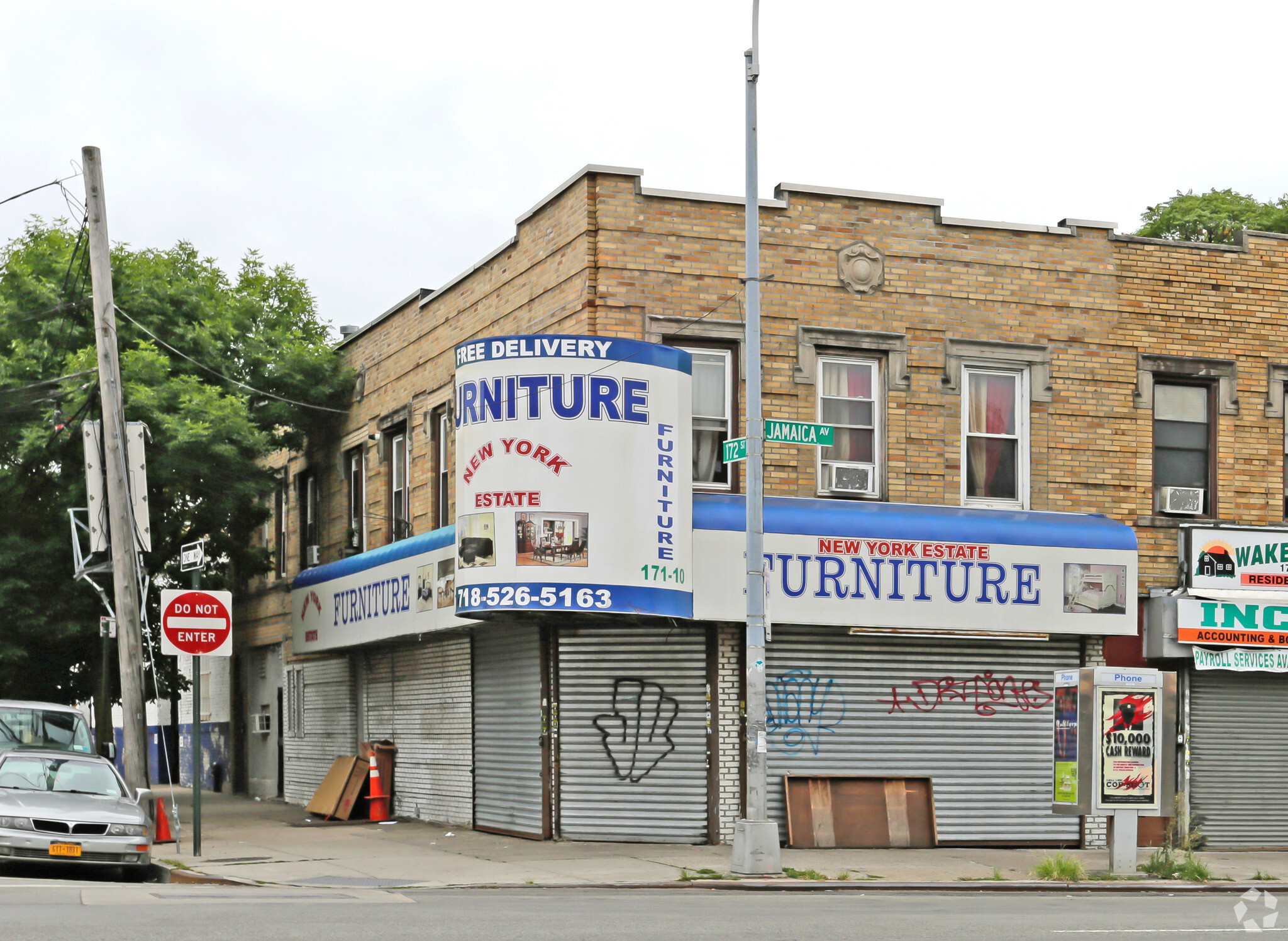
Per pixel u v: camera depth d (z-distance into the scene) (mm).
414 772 24062
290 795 29969
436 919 10938
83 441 23781
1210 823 21016
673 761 19078
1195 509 21625
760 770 16297
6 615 24609
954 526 19750
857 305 20297
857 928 10711
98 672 27266
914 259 20625
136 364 24781
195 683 18562
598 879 15711
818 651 19469
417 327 24859
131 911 11305
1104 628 20234
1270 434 22109
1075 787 17422
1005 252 21031
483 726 21672
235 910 11586
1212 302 21953
